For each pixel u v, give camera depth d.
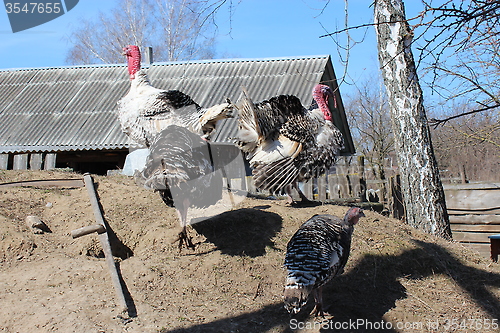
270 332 4.73
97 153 15.02
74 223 6.55
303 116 7.07
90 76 17.81
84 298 4.88
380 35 7.92
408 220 7.91
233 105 6.26
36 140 14.66
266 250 6.20
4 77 18.47
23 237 5.91
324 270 4.34
